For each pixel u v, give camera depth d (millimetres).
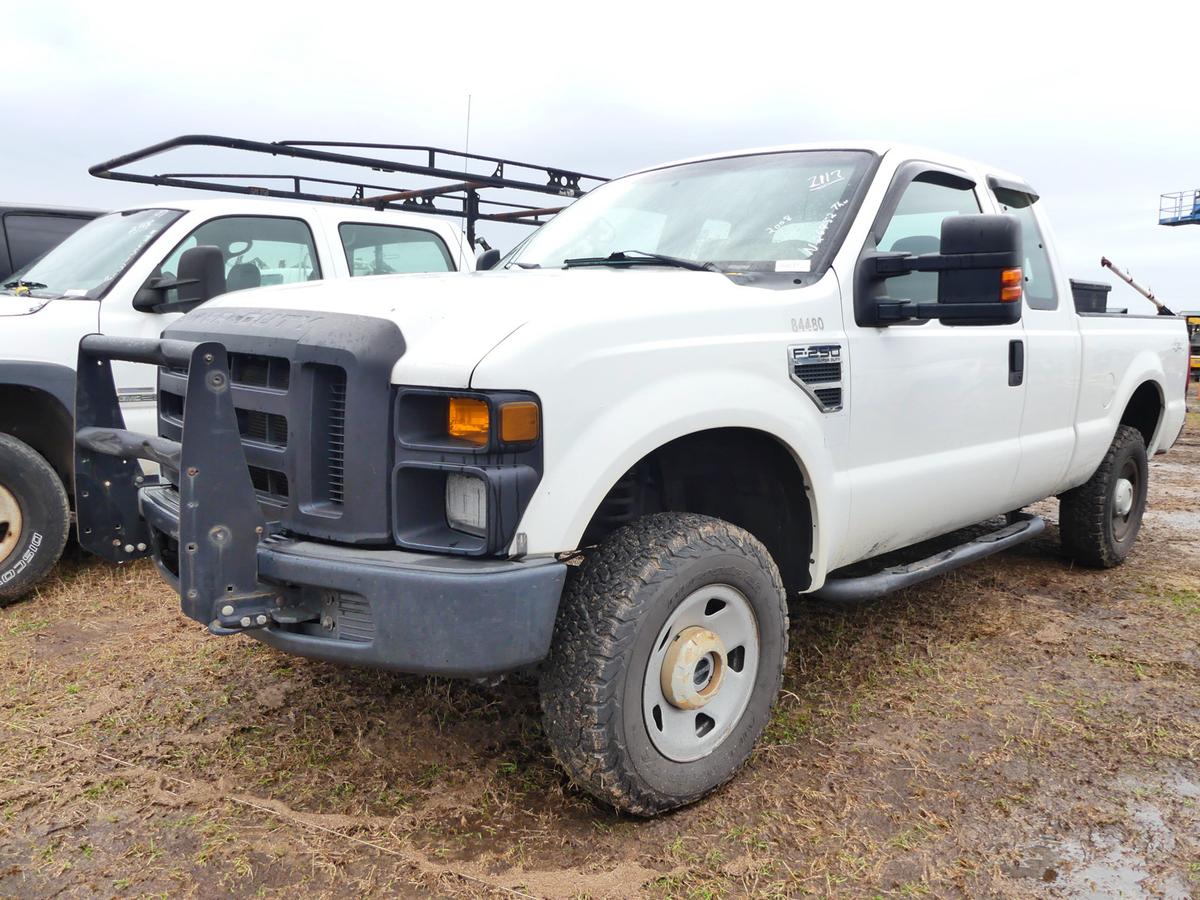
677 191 3777
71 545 5277
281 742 3033
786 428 2834
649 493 3078
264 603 2416
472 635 2223
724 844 2494
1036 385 4133
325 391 2449
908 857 2451
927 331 3486
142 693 3412
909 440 3406
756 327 2826
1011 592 4781
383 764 2895
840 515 3111
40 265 5570
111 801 2686
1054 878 2373
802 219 3338
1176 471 9383
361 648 2322
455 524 2357
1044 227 4559
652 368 2512
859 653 3881
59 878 2332
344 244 6004
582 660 2418
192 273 4672
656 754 2543
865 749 3039
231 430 2359
